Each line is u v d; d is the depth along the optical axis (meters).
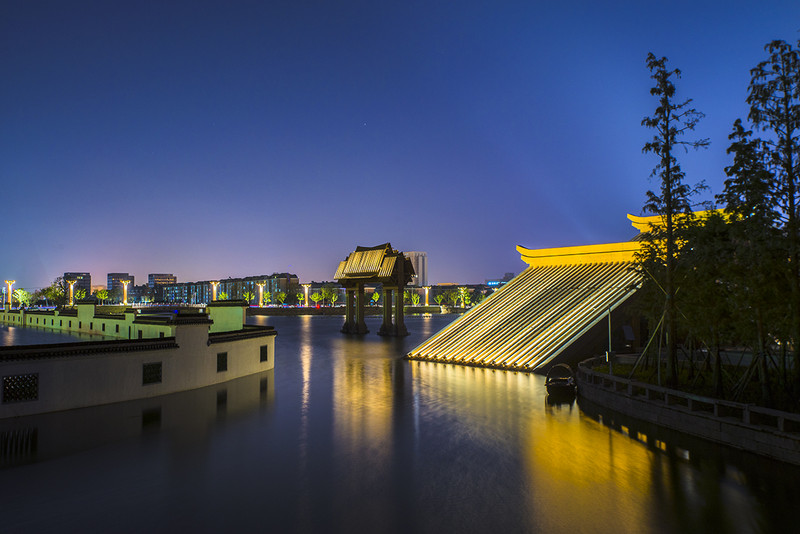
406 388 27.78
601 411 21.73
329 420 19.77
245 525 10.19
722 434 16.31
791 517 10.63
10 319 82.81
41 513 10.72
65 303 164.25
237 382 29.52
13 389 19.78
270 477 13.11
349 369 36.12
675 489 12.30
